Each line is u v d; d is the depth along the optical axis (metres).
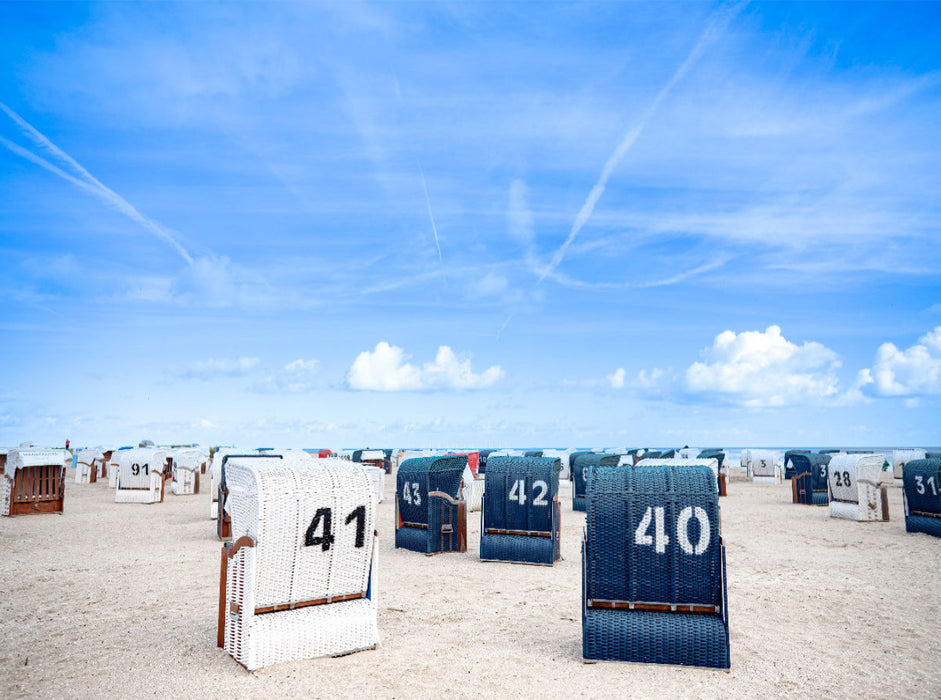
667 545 7.34
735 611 9.62
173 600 10.27
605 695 6.27
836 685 6.57
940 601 10.23
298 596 7.37
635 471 7.74
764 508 25.06
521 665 7.14
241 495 7.43
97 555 14.49
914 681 6.69
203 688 6.45
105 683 6.61
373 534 7.87
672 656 7.12
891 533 18.08
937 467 17.39
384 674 6.84
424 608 9.76
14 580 11.83
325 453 36.47
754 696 6.27
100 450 43.03
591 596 7.46
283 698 6.18
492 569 13.07
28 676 6.84
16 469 22.38
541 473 13.72
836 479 22.02
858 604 10.04
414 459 15.99
